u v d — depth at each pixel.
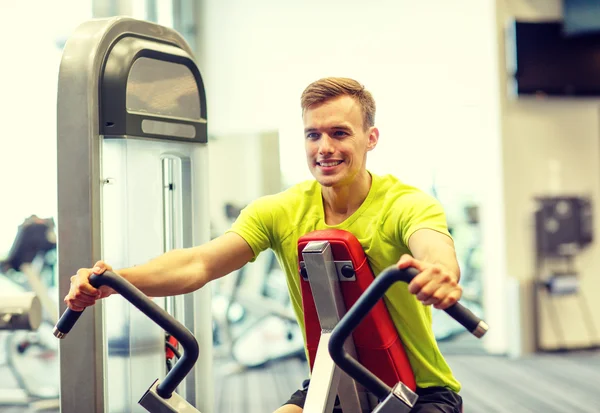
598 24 5.77
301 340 5.68
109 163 1.93
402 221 1.62
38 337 5.16
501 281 5.91
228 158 5.19
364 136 1.68
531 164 5.94
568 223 5.87
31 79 5.52
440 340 6.14
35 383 4.61
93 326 1.92
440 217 1.59
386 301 1.68
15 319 2.71
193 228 2.26
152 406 1.53
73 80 1.91
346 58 5.85
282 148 5.76
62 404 1.94
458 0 5.86
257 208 1.81
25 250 4.63
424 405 1.67
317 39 5.84
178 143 2.17
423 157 5.91
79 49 1.93
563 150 5.99
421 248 1.51
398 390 1.37
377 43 5.85
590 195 6.00
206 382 2.37
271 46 5.83
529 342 5.93
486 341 5.98
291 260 1.79
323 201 1.78
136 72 1.98
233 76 5.82
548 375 5.20
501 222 5.88
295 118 5.80
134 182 1.97
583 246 5.99
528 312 5.92
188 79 2.23
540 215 5.86
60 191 1.91
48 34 5.47
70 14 5.45
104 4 5.04
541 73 5.86
